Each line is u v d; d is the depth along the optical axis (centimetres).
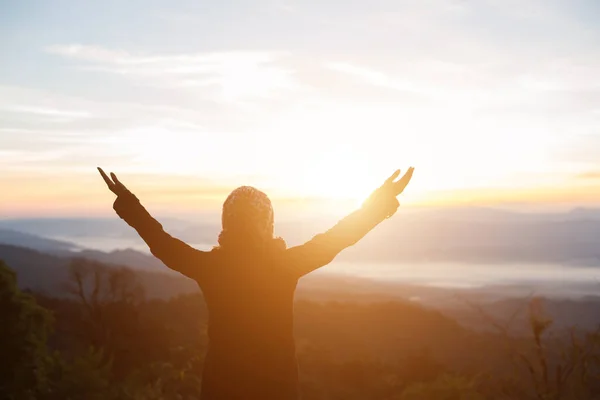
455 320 7856
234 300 296
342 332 7600
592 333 819
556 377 822
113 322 4116
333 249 300
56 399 1047
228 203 310
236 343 293
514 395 827
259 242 304
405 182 307
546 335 853
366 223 301
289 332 299
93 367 1092
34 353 1220
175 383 1001
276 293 297
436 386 898
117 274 4753
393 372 3450
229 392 287
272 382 289
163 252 307
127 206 314
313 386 3394
